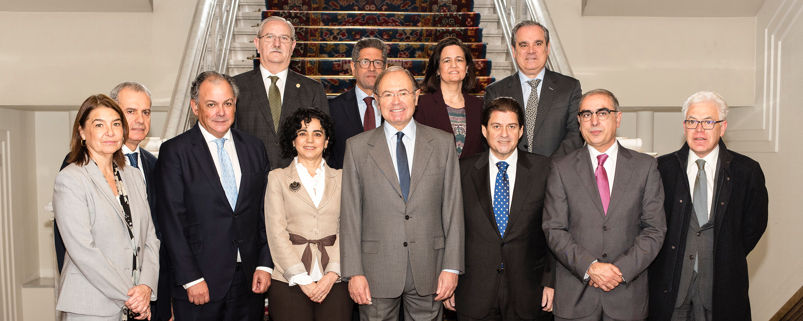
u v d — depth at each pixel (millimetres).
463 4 6016
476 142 2936
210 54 4422
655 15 4594
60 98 4352
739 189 2471
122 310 2271
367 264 2422
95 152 2242
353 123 3100
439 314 2518
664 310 2490
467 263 2521
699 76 4613
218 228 2459
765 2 4375
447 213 2471
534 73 3117
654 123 5340
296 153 2584
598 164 2512
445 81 2971
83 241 2104
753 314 4402
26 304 5062
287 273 2400
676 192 2514
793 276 3961
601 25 4641
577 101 3035
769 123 4293
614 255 2400
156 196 2484
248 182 2533
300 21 5629
